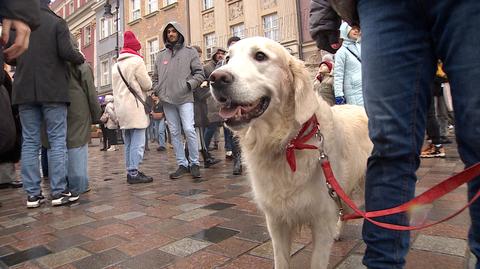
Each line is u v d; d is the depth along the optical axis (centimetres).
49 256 255
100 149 1354
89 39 3052
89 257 249
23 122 407
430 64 141
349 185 225
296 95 195
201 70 545
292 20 1547
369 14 145
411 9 135
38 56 385
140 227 311
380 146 145
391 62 139
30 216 369
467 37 121
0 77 164
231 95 190
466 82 124
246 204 367
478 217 133
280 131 191
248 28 1697
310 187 183
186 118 536
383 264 146
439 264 205
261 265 221
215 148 973
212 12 1866
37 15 171
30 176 409
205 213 342
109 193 468
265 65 199
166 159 845
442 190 129
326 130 197
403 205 135
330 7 190
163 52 560
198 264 227
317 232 189
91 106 450
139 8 2367
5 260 251
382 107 142
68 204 415
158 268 225
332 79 546
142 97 529
